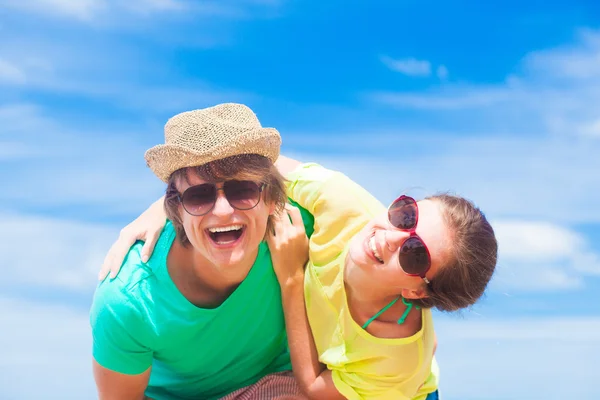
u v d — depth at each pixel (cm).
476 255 181
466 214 182
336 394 188
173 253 186
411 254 178
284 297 192
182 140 175
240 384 199
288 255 192
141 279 185
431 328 194
